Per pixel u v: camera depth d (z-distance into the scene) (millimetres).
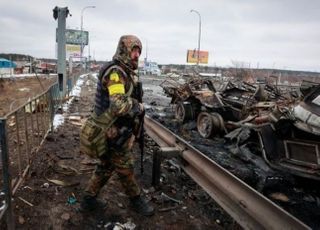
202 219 3279
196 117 9422
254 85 8453
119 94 2555
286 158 4781
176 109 10180
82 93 17625
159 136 5586
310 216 3666
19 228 2711
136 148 5777
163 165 4918
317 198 4188
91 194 3051
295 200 4090
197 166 3662
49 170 4043
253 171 5047
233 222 3309
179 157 4355
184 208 3471
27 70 46344
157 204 3477
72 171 4117
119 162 2926
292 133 4910
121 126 2787
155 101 15555
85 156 4844
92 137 2744
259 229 2547
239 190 2855
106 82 2643
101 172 3014
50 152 4863
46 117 5750
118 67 2646
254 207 2598
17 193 3289
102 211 3145
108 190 3629
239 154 5867
